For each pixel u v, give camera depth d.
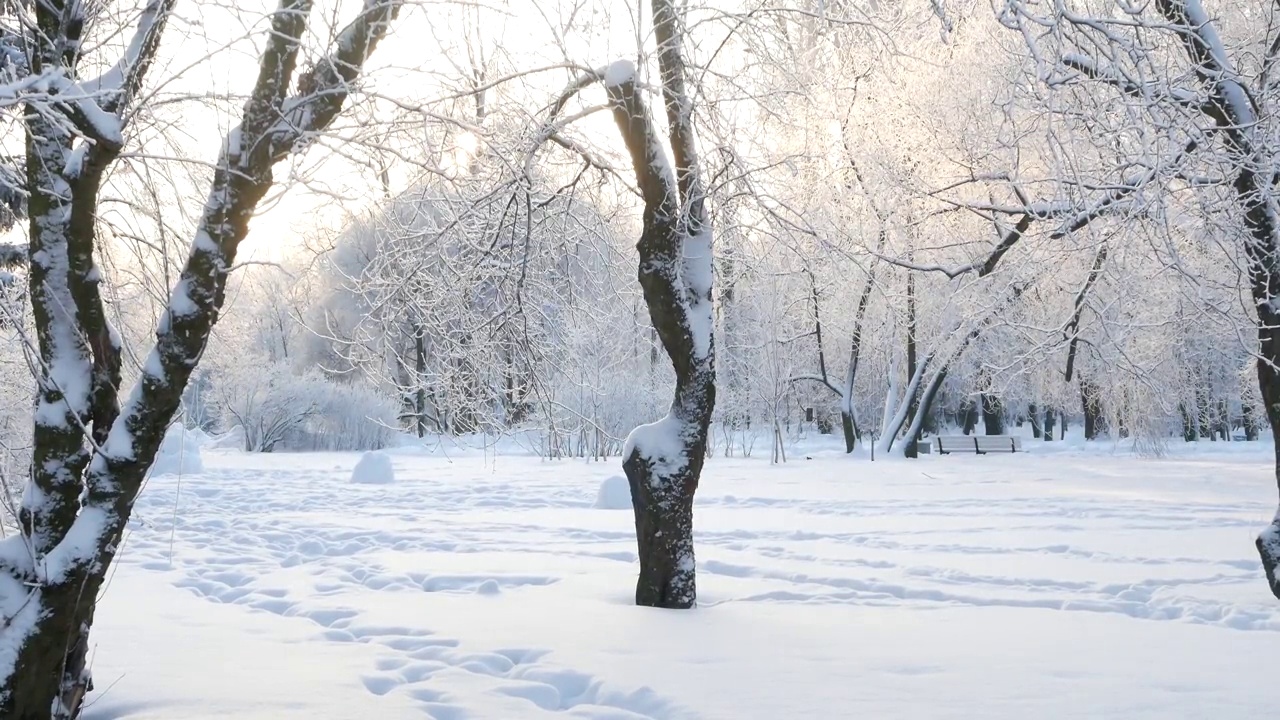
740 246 11.16
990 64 17.09
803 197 11.34
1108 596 9.92
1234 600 9.52
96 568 5.23
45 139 5.30
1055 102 9.68
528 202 9.18
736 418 35.38
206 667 7.25
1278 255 9.54
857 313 33.19
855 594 10.05
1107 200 10.84
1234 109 9.30
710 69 9.52
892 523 15.73
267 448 41.34
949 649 7.66
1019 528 15.05
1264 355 9.83
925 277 33.09
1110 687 6.56
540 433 30.31
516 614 9.09
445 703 6.27
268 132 5.43
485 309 10.58
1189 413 39.50
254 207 5.53
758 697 6.33
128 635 8.42
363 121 6.06
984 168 17.88
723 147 9.38
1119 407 34.72
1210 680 6.74
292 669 7.19
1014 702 6.22
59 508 5.36
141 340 6.83
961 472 27.05
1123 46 7.93
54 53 5.09
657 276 9.45
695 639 8.02
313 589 10.64
